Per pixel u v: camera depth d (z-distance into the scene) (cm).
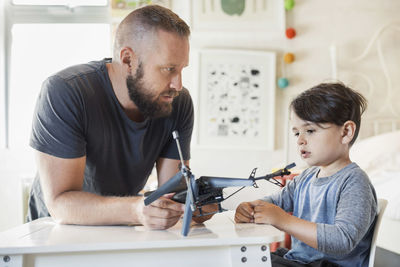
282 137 270
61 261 72
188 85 265
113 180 118
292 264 103
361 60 277
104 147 111
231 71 265
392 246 176
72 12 270
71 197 94
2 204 262
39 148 100
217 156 266
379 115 277
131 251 73
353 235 92
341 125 110
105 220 88
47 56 270
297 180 123
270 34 269
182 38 101
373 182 202
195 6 262
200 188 79
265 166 268
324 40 273
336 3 274
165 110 108
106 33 271
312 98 111
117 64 109
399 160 229
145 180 127
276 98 271
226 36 267
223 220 97
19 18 268
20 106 268
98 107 107
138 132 114
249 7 264
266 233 77
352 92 115
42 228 86
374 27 277
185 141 129
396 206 172
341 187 105
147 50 100
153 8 103
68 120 100
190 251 74
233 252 74
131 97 107
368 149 240
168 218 82
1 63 265
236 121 265
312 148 111
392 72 279
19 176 260
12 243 71
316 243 91
